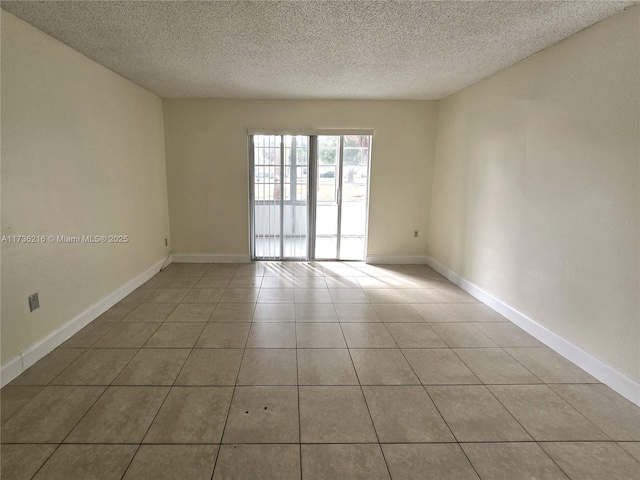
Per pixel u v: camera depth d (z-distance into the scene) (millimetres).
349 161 5027
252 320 3193
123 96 3623
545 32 2430
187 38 2559
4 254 2166
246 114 4715
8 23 2158
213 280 4312
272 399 2105
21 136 2283
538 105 2816
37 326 2459
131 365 2426
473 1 1994
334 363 2506
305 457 1693
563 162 2574
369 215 5031
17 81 2240
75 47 2754
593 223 2334
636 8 2008
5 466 1603
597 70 2271
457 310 3479
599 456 1719
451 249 4398
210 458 1674
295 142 4883
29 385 2182
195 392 2154
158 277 4391
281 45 2711
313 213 5090
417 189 4996
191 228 4988
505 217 3293
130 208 3809
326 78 3652
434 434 1851
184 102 4668
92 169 3078
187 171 4828
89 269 3068
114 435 1799
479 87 3697
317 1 2002
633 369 2102
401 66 3227
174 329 2982
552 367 2477
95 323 3062
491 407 2064
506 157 3254
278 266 4961
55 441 1752
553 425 1920
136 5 2061
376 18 2227
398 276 4578
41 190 2467
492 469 1642
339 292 3963
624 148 2109
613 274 2203
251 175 4949
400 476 1599
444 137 4574
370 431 1865
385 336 2926
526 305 3033
